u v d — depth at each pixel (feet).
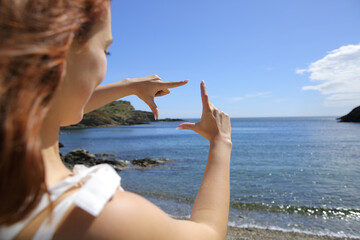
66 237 1.58
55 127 1.97
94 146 118.62
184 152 93.15
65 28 1.57
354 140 125.70
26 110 1.33
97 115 403.75
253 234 19.85
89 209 1.60
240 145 114.21
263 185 39.50
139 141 149.48
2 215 1.42
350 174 47.91
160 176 46.91
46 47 1.43
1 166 1.29
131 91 4.33
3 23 1.41
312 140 131.23
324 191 35.17
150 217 1.84
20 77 1.33
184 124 3.52
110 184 1.77
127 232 1.68
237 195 33.09
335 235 19.86
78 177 1.75
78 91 1.95
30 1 1.54
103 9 1.96
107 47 2.19
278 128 274.36
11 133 1.27
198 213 2.60
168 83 4.17
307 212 25.64
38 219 1.58
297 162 64.80
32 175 1.36
